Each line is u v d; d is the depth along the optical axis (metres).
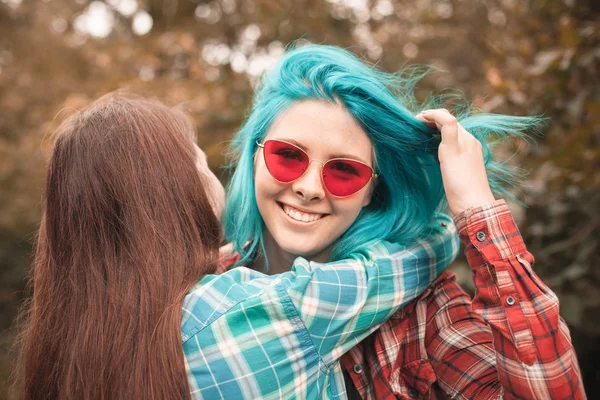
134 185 1.12
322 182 1.17
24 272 4.96
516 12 2.26
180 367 0.99
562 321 1.05
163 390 0.97
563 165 1.83
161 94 3.74
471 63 3.91
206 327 1.03
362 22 4.28
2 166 4.88
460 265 2.15
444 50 4.11
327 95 1.18
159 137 1.18
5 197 4.89
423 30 4.15
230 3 4.56
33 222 4.92
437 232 1.31
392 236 1.26
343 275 1.11
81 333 1.04
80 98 4.06
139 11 5.57
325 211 1.20
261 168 1.25
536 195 1.96
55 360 1.09
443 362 1.16
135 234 1.09
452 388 1.14
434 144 1.24
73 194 1.13
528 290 1.02
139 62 4.50
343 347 1.11
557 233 1.98
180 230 1.12
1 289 4.95
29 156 4.88
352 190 1.18
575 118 1.88
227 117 3.57
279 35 3.92
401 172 1.27
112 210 1.11
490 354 1.11
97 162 1.14
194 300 1.06
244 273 1.15
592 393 2.27
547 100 1.91
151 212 1.11
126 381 0.98
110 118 1.20
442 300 1.23
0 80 5.45
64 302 1.11
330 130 1.17
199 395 1.00
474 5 3.85
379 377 1.17
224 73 4.18
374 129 1.21
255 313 1.04
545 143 1.96
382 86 1.23
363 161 1.20
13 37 5.97
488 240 1.07
